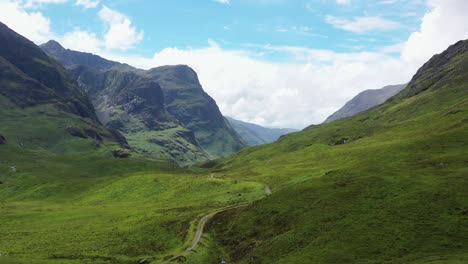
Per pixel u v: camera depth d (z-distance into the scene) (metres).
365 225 91.31
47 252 111.31
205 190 189.25
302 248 90.56
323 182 126.56
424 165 128.12
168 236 123.38
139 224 135.88
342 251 82.69
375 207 98.88
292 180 174.50
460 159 128.25
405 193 102.00
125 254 110.44
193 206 156.38
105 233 129.62
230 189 179.00
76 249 113.81
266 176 197.25
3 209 184.62
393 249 79.69
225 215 130.00
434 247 77.62
